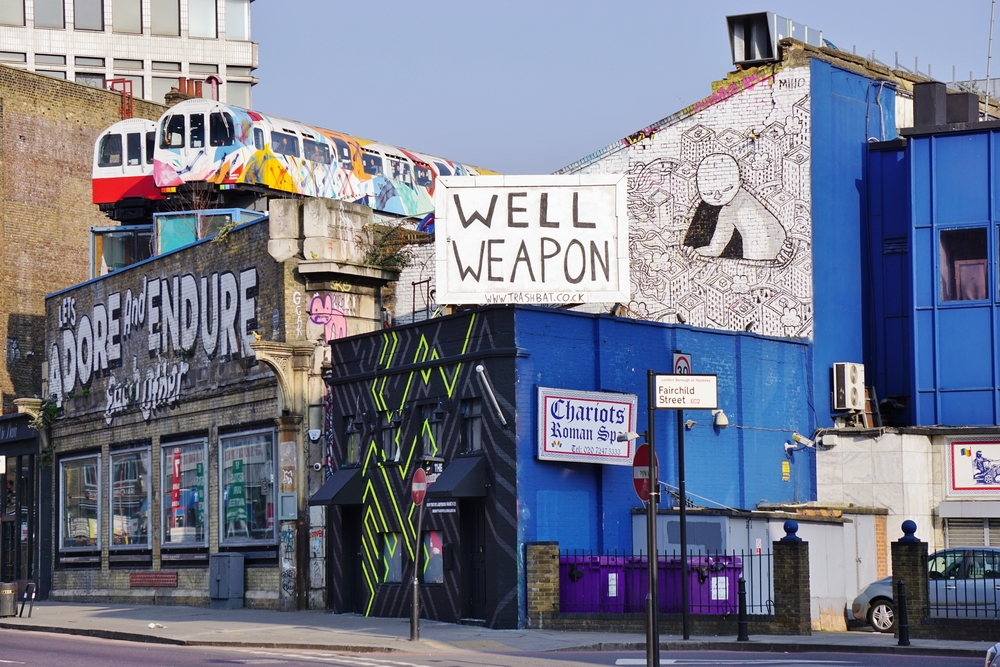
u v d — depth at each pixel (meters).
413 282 38.97
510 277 34.25
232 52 113.62
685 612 26.03
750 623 27.50
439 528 30.75
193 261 41.88
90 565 46.78
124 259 56.41
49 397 50.41
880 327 39.03
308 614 34.56
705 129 39.34
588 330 31.00
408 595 31.73
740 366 34.78
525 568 28.91
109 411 46.22
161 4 112.00
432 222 40.84
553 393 29.61
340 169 54.44
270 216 37.94
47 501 50.00
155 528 43.22
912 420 36.81
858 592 33.50
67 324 49.56
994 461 35.00
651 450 19.28
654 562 18.78
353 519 34.78
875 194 39.41
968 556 27.81
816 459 36.47
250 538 38.50
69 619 35.12
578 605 28.97
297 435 36.72
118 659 23.53
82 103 66.94
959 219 36.75
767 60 38.50
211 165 50.53
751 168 38.59
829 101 38.62
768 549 30.55
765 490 34.91
